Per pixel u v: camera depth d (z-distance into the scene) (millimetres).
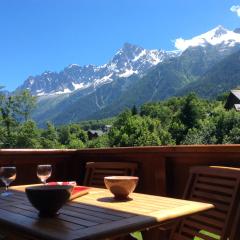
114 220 1564
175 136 58750
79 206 1868
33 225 1503
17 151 3564
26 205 1920
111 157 3705
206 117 57656
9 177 2379
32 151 3674
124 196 2068
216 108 56750
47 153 3805
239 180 2166
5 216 1668
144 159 3389
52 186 1726
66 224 1509
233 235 2066
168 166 3223
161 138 57500
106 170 3104
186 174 3088
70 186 1735
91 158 3920
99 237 1382
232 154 2703
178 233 2396
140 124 57250
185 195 2479
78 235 1348
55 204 1626
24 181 3688
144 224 1543
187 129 58219
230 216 2123
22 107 37094
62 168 4043
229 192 2207
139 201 1991
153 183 3309
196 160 2996
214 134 48312
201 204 1879
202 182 2436
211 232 2201
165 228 2504
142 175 3406
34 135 37844
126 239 2666
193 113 59031
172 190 3193
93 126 134750
